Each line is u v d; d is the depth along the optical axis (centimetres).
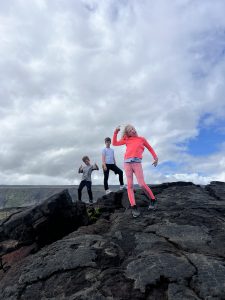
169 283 218
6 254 328
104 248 271
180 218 336
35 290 235
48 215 346
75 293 221
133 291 215
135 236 293
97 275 236
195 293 210
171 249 264
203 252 260
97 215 419
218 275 221
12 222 344
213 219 336
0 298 237
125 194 454
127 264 243
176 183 516
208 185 517
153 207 373
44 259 267
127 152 364
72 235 327
